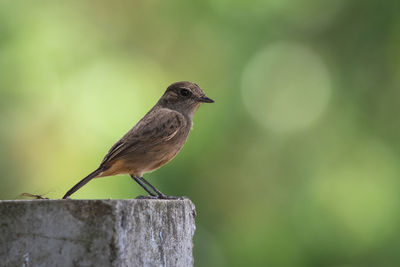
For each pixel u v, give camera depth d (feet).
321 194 47.01
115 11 52.60
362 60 49.29
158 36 52.60
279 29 50.52
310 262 45.39
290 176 48.57
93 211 19.01
